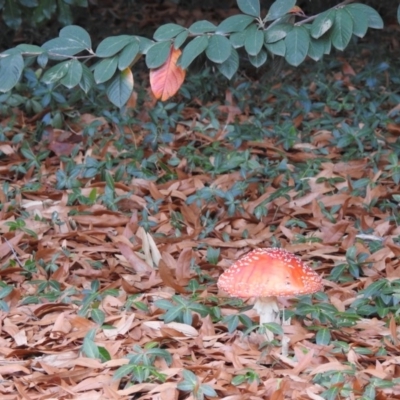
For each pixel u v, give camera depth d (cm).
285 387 477
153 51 561
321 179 841
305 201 803
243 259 506
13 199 833
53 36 1230
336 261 682
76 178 868
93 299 599
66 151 951
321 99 1101
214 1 1345
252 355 531
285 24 564
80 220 767
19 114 1037
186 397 493
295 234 734
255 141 954
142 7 1338
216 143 950
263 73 1198
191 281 634
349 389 479
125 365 500
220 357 529
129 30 1287
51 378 503
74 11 1248
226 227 768
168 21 1329
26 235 738
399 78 1126
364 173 871
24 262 704
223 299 617
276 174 870
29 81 1030
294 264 500
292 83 1157
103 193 839
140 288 637
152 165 907
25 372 521
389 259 668
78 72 571
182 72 571
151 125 976
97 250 714
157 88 571
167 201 823
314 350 529
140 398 481
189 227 760
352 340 552
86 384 498
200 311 565
